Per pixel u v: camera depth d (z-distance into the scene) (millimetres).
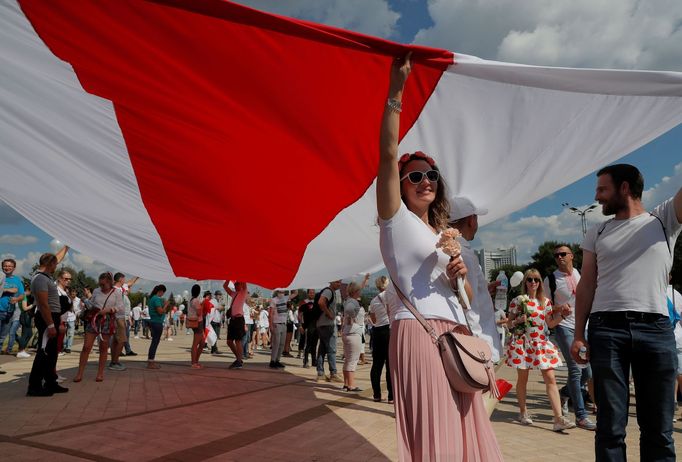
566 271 5770
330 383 8914
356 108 3299
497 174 4051
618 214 3340
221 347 18359
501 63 3033
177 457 4246
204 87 3164
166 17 2719
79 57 2996
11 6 2730
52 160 3645
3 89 3246
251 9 2395
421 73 3273
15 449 4359
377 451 4559
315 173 3732
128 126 3424
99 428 5219
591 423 5484
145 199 3875
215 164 3672
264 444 4727
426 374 2180
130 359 12367
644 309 3072
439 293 2328
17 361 11016
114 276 10047
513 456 4363
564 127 3631
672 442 2996
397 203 2334
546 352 5621
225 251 4457
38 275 6980
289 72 3066
